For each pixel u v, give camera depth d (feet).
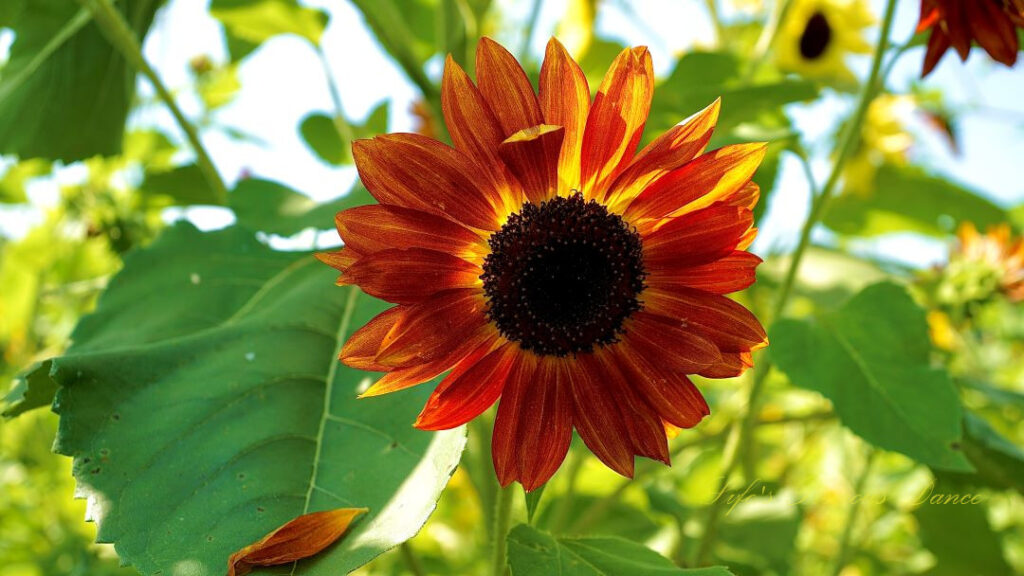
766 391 2.36
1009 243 2.34
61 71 2.22
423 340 1.35
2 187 2.82
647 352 1.41
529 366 1.41
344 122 2.07
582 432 1.40
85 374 1.45
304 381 1.49
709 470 2.48
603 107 1.34
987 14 1.57
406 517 1.29
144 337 1.63
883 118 2.70
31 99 2.20
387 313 1.37
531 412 1.40
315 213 1.76
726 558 2.11
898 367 1.63
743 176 1.37
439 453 1.35
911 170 2.77
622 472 1.39
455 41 2.00
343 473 1.37
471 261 1.41
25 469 2.84
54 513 2.72
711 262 1.40
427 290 1.36
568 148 1.38
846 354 1.64
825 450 2.81
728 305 1.39
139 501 1.35
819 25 2.84
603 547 1.38
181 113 1.93
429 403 1.35
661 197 1.39
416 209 1.35
